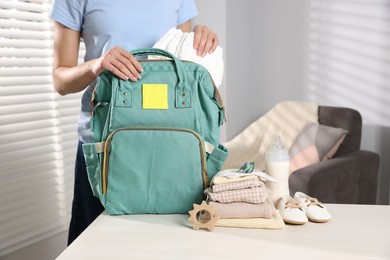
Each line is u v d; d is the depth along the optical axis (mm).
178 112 1229
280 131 2982
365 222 1179
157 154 1224
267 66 3480
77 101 2461
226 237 1092
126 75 1211
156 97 1225
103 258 994
